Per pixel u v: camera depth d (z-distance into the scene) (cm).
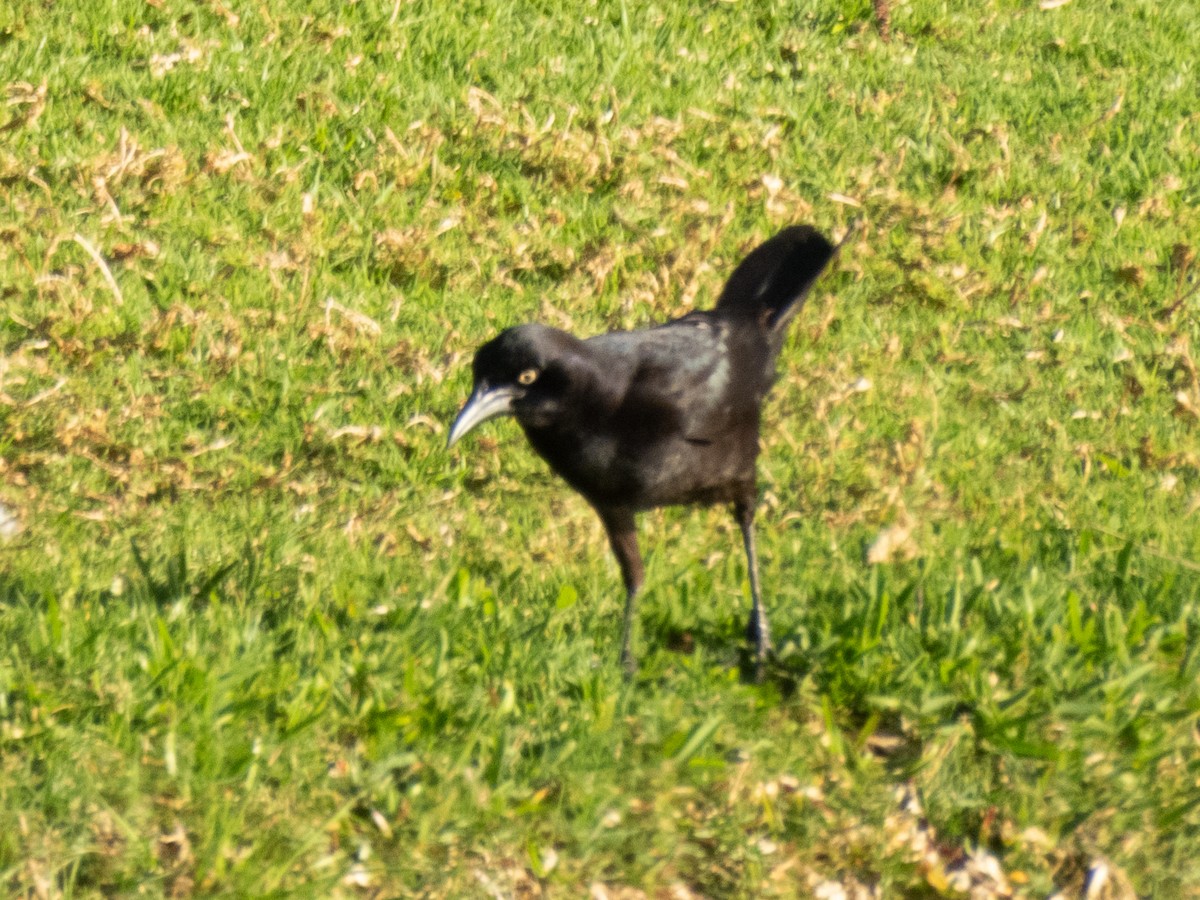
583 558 1027
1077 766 790
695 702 827
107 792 732
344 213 1409
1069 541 1027
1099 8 2003
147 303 1252
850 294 1373
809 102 1666
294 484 1080
